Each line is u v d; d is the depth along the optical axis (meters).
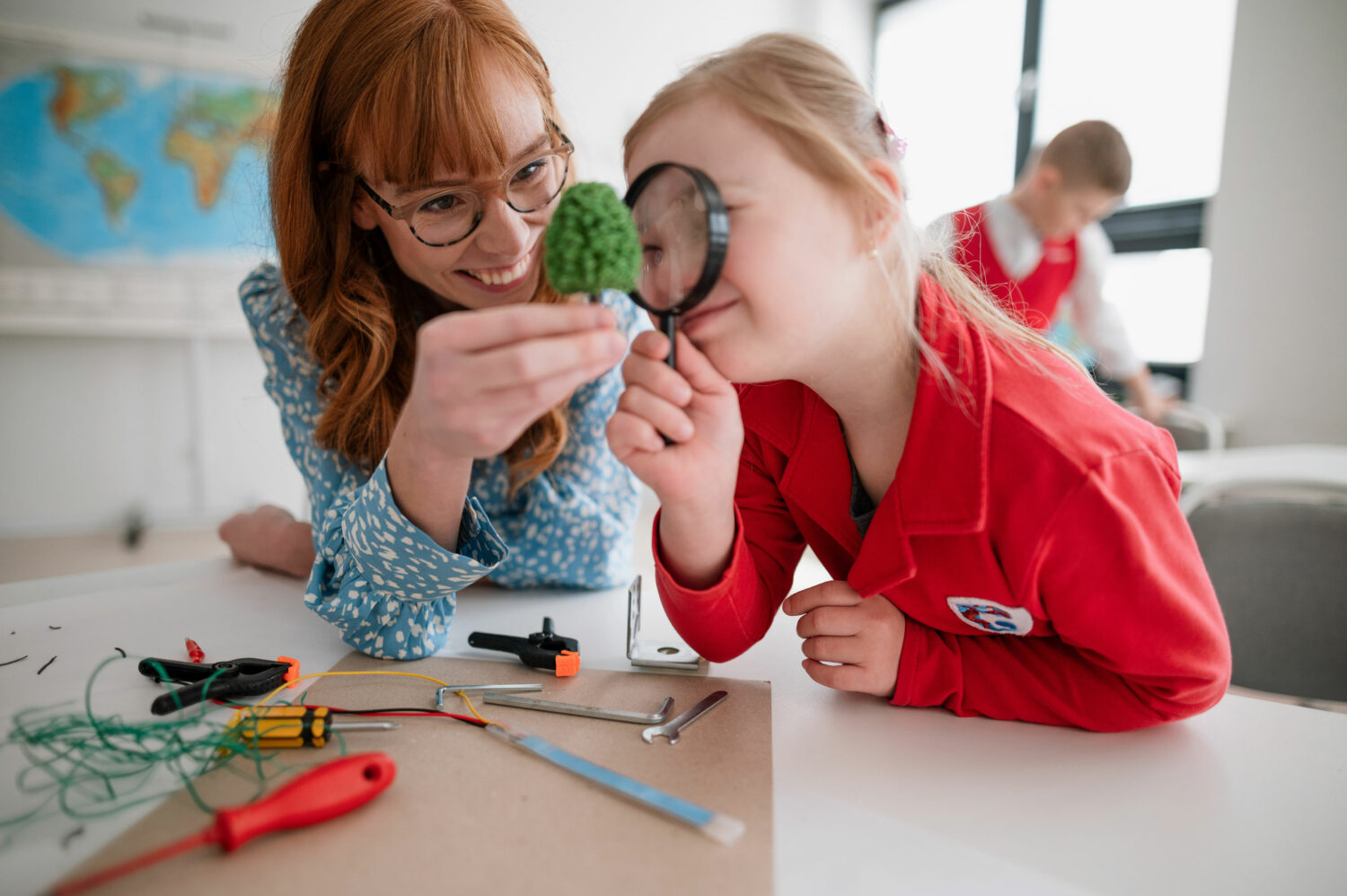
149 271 3.64
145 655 0.82
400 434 0.71
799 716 0.69
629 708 0.68
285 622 0.93
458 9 0.83
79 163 3.50
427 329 0.56
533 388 0.54
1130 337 3.95
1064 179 2.42
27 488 3.61
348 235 0.95
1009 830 0.53
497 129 0.80
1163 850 0.51
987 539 0.64
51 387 3.60
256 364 3.89
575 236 0.52
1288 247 3.30
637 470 0.65
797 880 0.47
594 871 0.46
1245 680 1.23
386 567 0.78
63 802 0.53
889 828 0.52
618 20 4.26
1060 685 0.67
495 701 0.70
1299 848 0.52
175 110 3.58
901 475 0.67
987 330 0.72
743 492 0.85
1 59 3.37
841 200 0.58
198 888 0.44
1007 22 4.33
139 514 3.77
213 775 0.57
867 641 0.71
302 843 0.48
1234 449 3.51
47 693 0.72
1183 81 3.63
